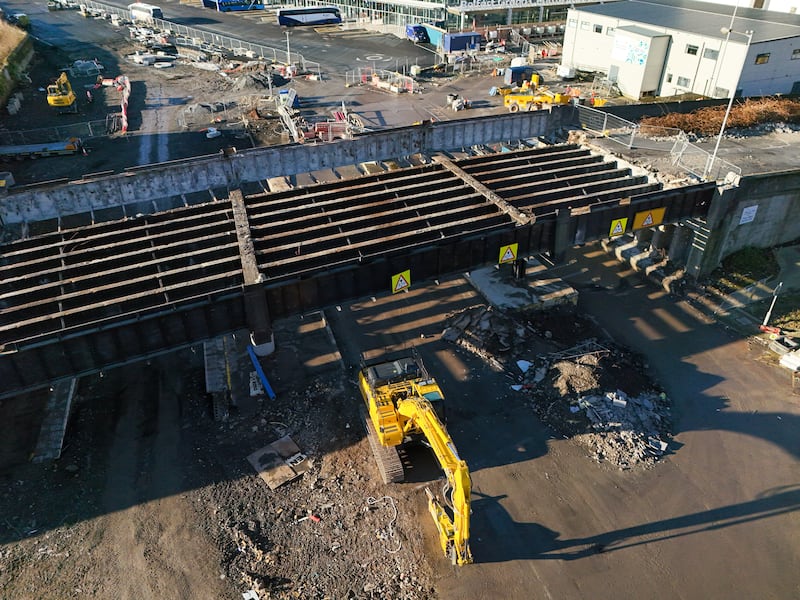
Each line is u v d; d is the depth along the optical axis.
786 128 38.41
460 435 21.55
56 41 82.94
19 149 44.88
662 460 20.70
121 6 104.56
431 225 25.36
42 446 20.55
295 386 23.61
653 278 31.34
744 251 31.64
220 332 20.95
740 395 23.67
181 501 18.94
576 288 30.81
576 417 22.05
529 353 25.42
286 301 21.67
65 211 28.03
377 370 20.64
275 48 78.75
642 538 17.95
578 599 16.30
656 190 28.92
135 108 56.47
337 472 20.06
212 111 54.94
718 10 62.38
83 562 17.02
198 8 107.75
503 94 58.34
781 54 47.44
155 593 16.27
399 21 85.44
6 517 18.22
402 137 34.75
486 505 18.95
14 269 21.89
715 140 36.19
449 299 29.27
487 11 79.06
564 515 18.66
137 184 29.05
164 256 22.97
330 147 32.91
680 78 52.97
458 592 16.47
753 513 18.78
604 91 57.97
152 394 23.31
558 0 82.88
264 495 19.20
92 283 21.16
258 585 16.44
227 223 24.72
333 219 25.72
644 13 60.81
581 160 32.47
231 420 22.05
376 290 23.22
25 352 17.81
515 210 25.61
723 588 16.62
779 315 28.09
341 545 17.70
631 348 26.30
